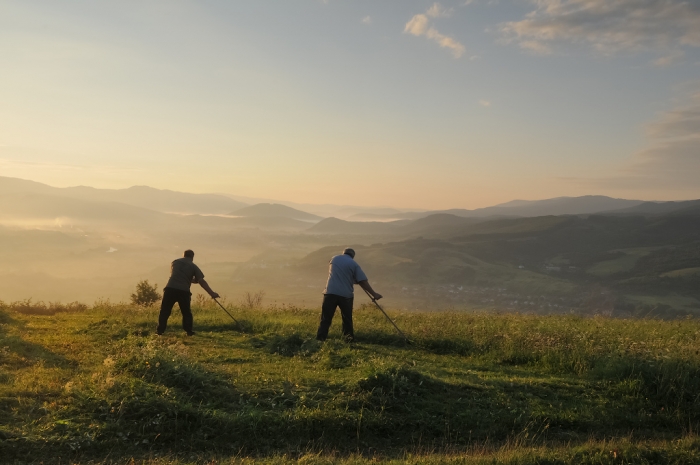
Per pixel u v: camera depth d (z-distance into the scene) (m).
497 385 8.18
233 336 11.84
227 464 5.48
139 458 5.65
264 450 6.07
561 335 11.75
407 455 6.12
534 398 7.85
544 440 6.68
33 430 5.76
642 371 8.53
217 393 7.05
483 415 7.14
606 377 8.84
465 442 6.62
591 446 6.24
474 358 10.56
